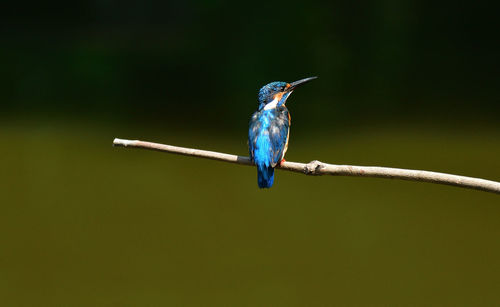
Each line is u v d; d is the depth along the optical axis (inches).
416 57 828.6
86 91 781.3
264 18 845.2
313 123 588.7
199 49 880.3
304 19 828.0
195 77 817.5
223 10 861.2
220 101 716.7
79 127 583.2
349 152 469.1
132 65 864.9
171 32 1116.5
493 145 482.0
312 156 460.1
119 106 692.7
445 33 866.1
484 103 647.1
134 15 1235.9
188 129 572.7
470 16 869.8
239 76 818.8
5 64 890.7
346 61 804.0
